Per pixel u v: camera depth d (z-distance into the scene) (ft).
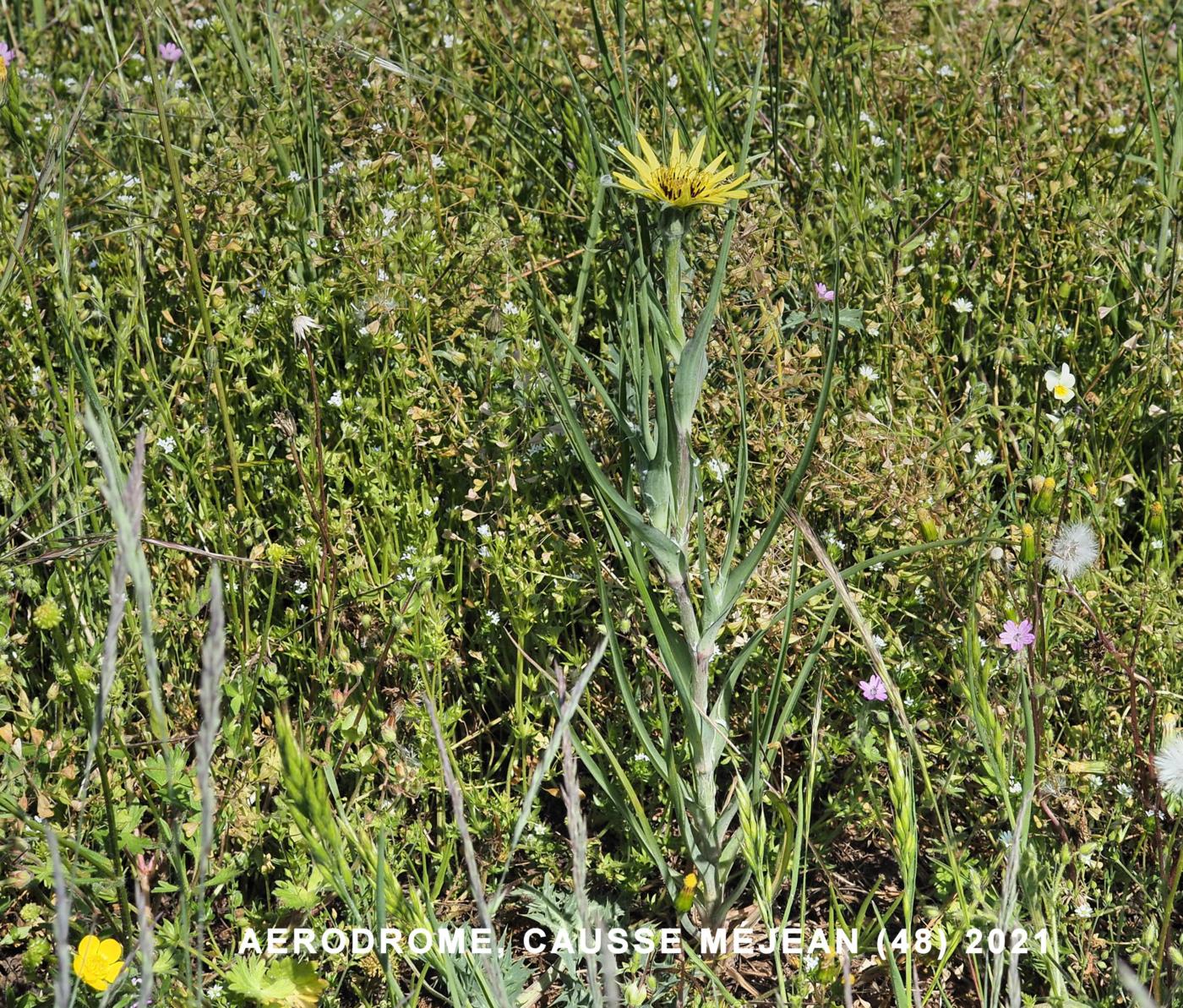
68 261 11.32
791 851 9.80
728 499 11.46
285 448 12.56
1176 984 9.10
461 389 12.22
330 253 12.69
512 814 10.46
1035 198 14.02
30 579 10.87
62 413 10.92
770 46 15.67
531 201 15.16
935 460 11.31
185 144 14.61
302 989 9.11
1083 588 10.92
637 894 10.84
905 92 15.84
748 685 11.16
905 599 10.94
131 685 10.69
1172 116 15.47
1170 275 12.39
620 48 12.67
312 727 10.95
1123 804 10.12
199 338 12.67
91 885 9.40
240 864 10.05
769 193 12.81
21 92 14.38
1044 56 16.10
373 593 10.82
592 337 13.55
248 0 16.46
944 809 10.22
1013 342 12.92
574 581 10.87
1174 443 12.79
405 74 14.17
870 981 10.27
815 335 12.50
